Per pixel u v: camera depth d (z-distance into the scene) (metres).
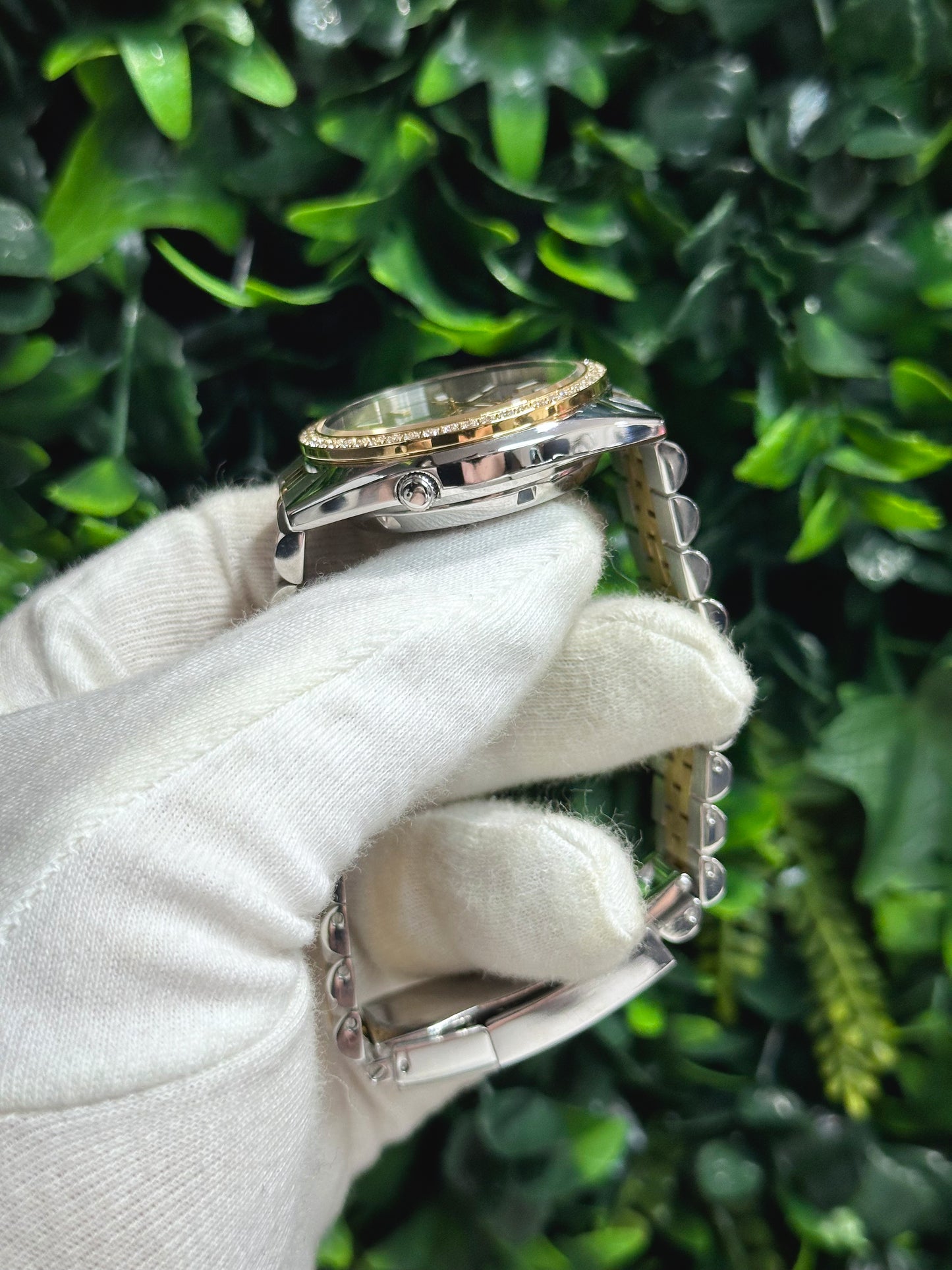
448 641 0.11
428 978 0.15
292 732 0.11
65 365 0.14
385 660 0.11
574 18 0.13
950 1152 0.17
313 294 0.14
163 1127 0.10
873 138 0.14
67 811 0.10
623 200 0.14
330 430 0.12
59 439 0.15
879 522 0.15
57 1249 0.09
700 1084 0.18
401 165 0.13
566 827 0.13
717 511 0.16
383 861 0.14
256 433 0.16
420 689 0.11
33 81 0.13
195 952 0.10
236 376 0.16
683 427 0.16
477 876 0.13
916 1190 0.17
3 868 0.10
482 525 0.13
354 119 0.13
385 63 0.13
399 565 0.12
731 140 0.14
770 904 0.17
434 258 0.15
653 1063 0.17
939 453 0.15
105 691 0.12
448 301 0.15
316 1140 0.12
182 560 0.14
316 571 0.14
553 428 0.11
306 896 0.11
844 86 0.14
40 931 0.10
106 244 0.13
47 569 0.15
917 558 0.16
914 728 0.16
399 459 0.11
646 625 0.13
